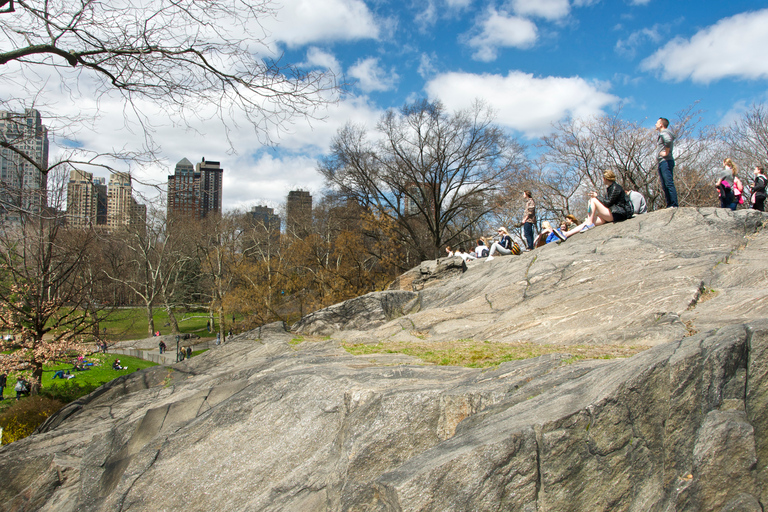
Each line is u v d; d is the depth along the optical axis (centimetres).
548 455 301
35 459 739
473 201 3338
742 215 914
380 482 325
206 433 576
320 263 2920
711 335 336
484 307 974
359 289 2814
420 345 789
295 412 543
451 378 485
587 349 578
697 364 313
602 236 1072
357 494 356
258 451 532
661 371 319
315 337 1096
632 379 316
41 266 1672
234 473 522
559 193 2919
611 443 306
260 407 575
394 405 420
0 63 749
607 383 333
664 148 1046
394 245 3036
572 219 1219
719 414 303
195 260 4484
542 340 716
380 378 524
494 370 480
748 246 838
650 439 312
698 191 2495
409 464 333
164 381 984
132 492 539
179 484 536
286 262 3136
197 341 4097
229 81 868
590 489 301
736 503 287
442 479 301
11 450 771
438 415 407
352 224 3359
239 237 4428
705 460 293
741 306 607
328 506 391
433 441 401
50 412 1412
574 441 303
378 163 3341
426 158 3325
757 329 320
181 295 4494
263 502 464
